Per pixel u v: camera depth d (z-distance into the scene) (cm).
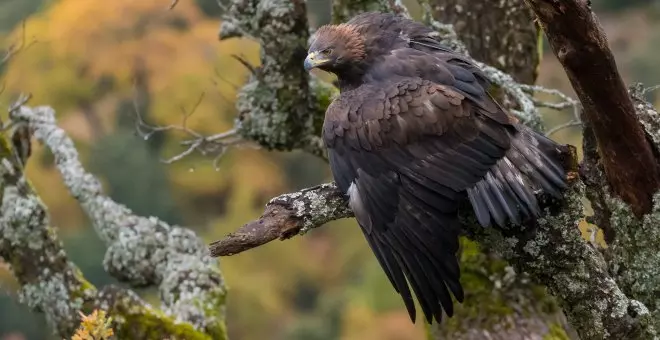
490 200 785
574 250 824
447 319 1230
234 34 1153
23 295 1091
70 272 1081
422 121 805
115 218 1168
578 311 844
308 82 1144
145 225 1165
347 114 829
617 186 831
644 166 810
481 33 1266
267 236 805
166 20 2098
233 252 802
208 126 2094
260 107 1159
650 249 834
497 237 834
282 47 1115
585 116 841
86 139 2247
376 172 811
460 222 838
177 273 1137
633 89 830
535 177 792
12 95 2066
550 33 742
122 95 2173
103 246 2339
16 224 1083
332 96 1165
